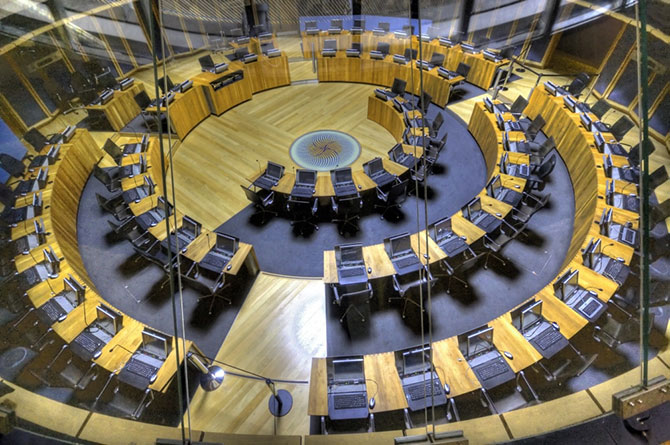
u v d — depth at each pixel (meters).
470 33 14.21
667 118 7.62
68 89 11.25
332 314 7.04
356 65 13.21
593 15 11.34
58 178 8.62
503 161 8.84
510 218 8.09
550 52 12.80
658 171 7.17
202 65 12.36
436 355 5.42
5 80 10.41
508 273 7.53
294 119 12.07
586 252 6.39
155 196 8.36
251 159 10.66
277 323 6.95
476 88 13.02
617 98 10.55
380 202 9.23
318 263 8.14
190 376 5.89
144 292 7.45
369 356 5.49
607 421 2.46
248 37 13.95
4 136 9.84
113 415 5.09
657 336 4.36
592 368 5.41
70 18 11.86
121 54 13.23
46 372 5.21
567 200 8.94
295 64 14.39
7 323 5.92
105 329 5.84
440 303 7.11
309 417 5.58
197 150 10.92
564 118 9.77
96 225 8.72
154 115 10.74
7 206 7.88
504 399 5.37
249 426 5.49
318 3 14.88
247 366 6.35
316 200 8.74
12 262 6.87
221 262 7.20
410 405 5.06
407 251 7.16
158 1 13.34
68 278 6.41
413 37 13.56
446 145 10.84
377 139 11.32
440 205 9.24
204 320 7.00
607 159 8.20
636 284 5.68
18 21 10.96
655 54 6.78
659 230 6.45
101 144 10.46
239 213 9.16
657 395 2.39
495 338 5.51
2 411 3.25
